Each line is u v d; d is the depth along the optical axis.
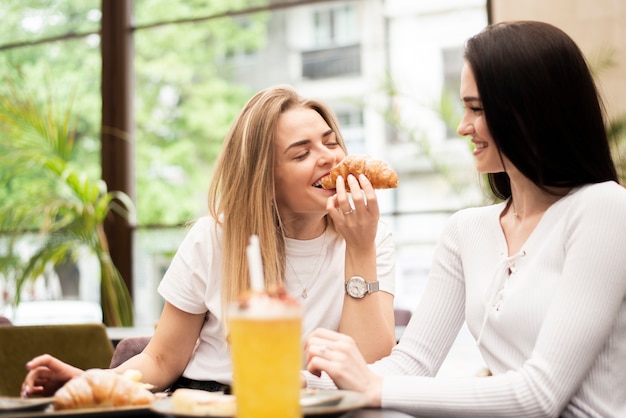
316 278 1.92
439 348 1.64
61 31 5.60
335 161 1.88
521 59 1.39
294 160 1.85
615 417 1.33
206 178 5.34
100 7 5.50
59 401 1.14
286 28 5.20
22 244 5.27
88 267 5.25
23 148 4.95
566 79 1.39
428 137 4.77
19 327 2.25
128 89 5.46
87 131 5.48
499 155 1.45
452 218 1.69
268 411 0.90
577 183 1.43
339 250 1.95
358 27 5.02
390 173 1.79
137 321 5.29
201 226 1.98
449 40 4.83
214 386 1.88
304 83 5.15
